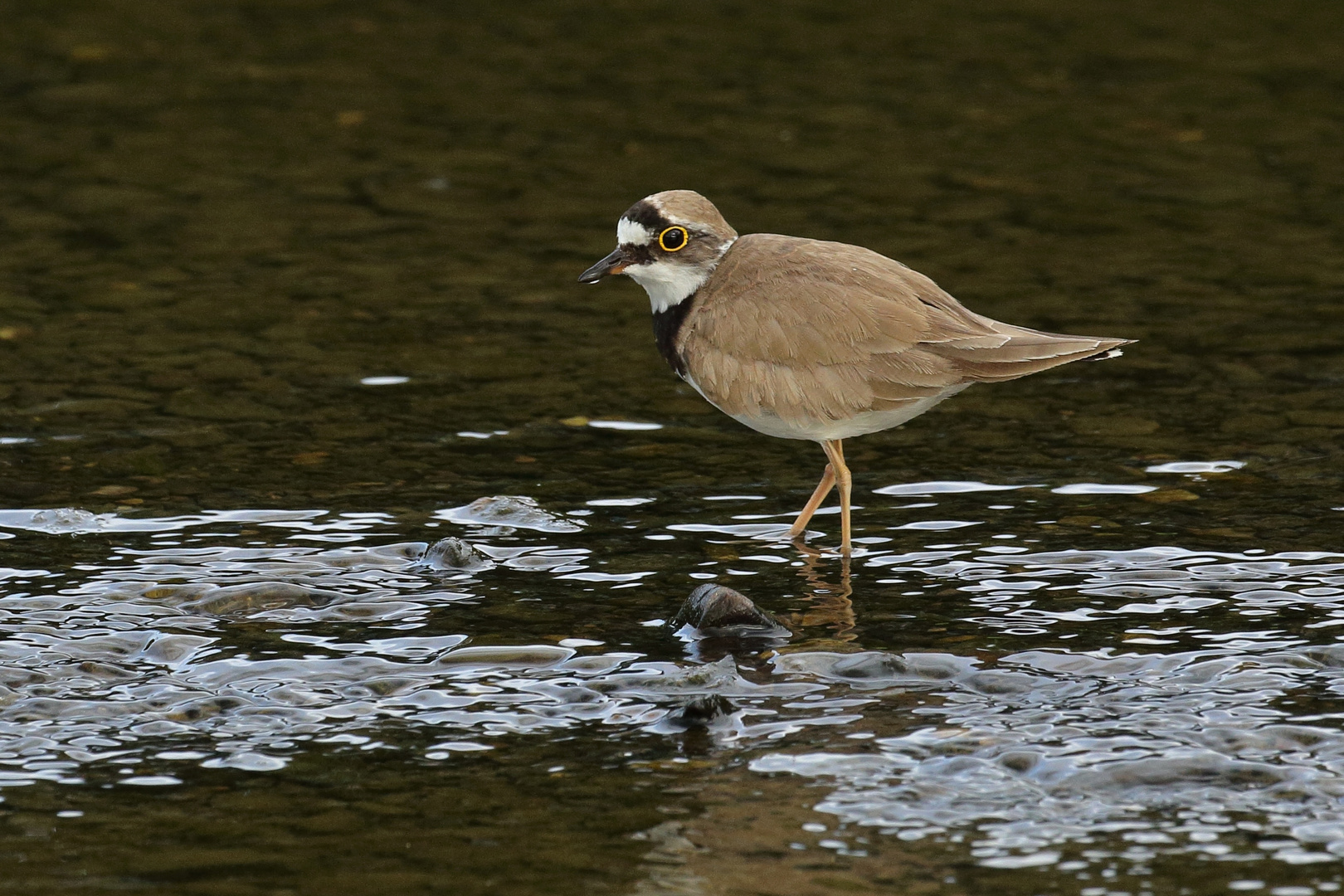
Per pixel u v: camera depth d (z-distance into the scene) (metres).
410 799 8.03
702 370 11.04
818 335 10.63
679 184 18.67
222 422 13.17
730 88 22.11
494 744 8.57
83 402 13.52
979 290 15.80
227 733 8.69
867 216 17.75
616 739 8.60
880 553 11.00
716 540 11.27
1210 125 20.61
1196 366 14.24
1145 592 10.26
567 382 14.20
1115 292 15.82
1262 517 11.34
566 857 7.51
